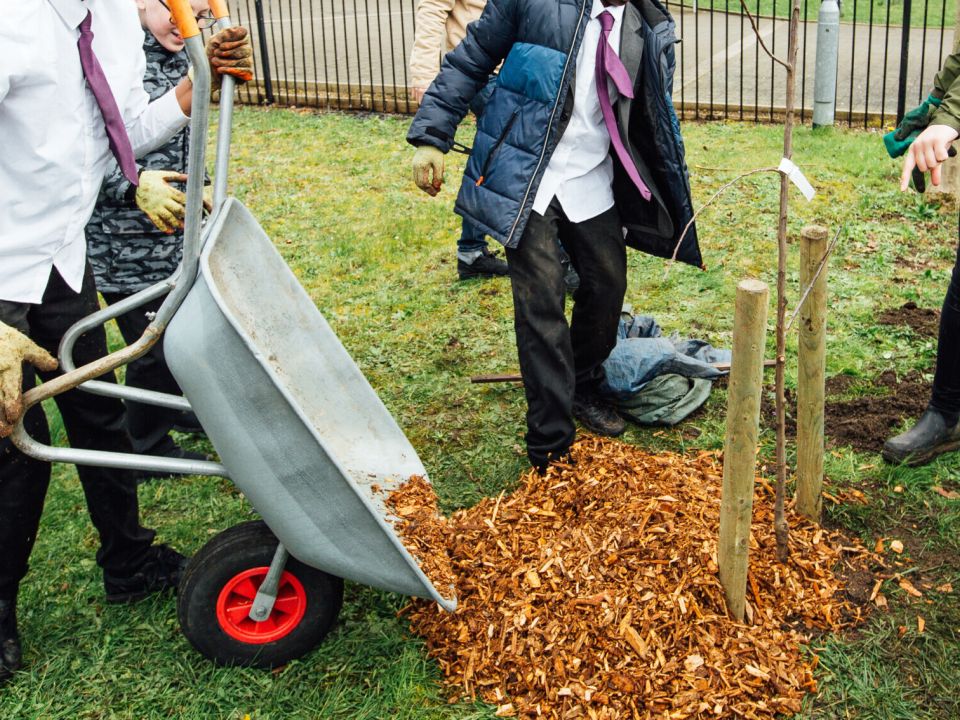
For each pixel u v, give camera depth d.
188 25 2.31
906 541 3.38
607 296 3.72
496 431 4.23
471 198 3.54
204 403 2.57
